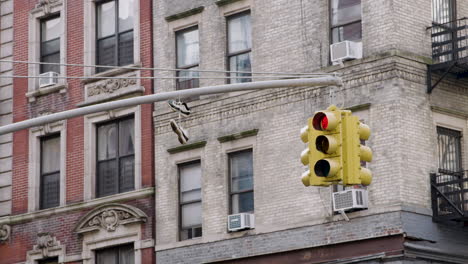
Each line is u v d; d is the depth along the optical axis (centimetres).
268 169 4178
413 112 3909
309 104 4081
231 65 4372
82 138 4803
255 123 4241
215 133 4366
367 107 3925
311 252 4019
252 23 4312
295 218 4072
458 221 3922
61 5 4981
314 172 2423
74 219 4775
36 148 4981
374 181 3884
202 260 4331
